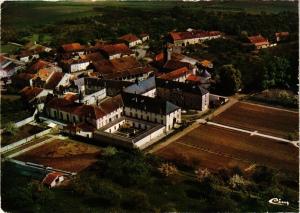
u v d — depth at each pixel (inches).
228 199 4675.2
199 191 4923.7
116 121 6904.5
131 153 5748.0
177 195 4832.7
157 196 4813.0
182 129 6776.6
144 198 4621.1
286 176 5329.7
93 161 5689.0
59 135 6535.4
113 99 7160.4
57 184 5098.4
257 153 5984.3
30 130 6707.7
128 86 7760.8
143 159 5551.2
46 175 5177.2
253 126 6924.2
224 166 5580.7
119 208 4584.2
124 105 7204.7
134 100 7126.0
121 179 5113.2
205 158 5816.9
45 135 6525.6
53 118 7190.0
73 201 4729.3
